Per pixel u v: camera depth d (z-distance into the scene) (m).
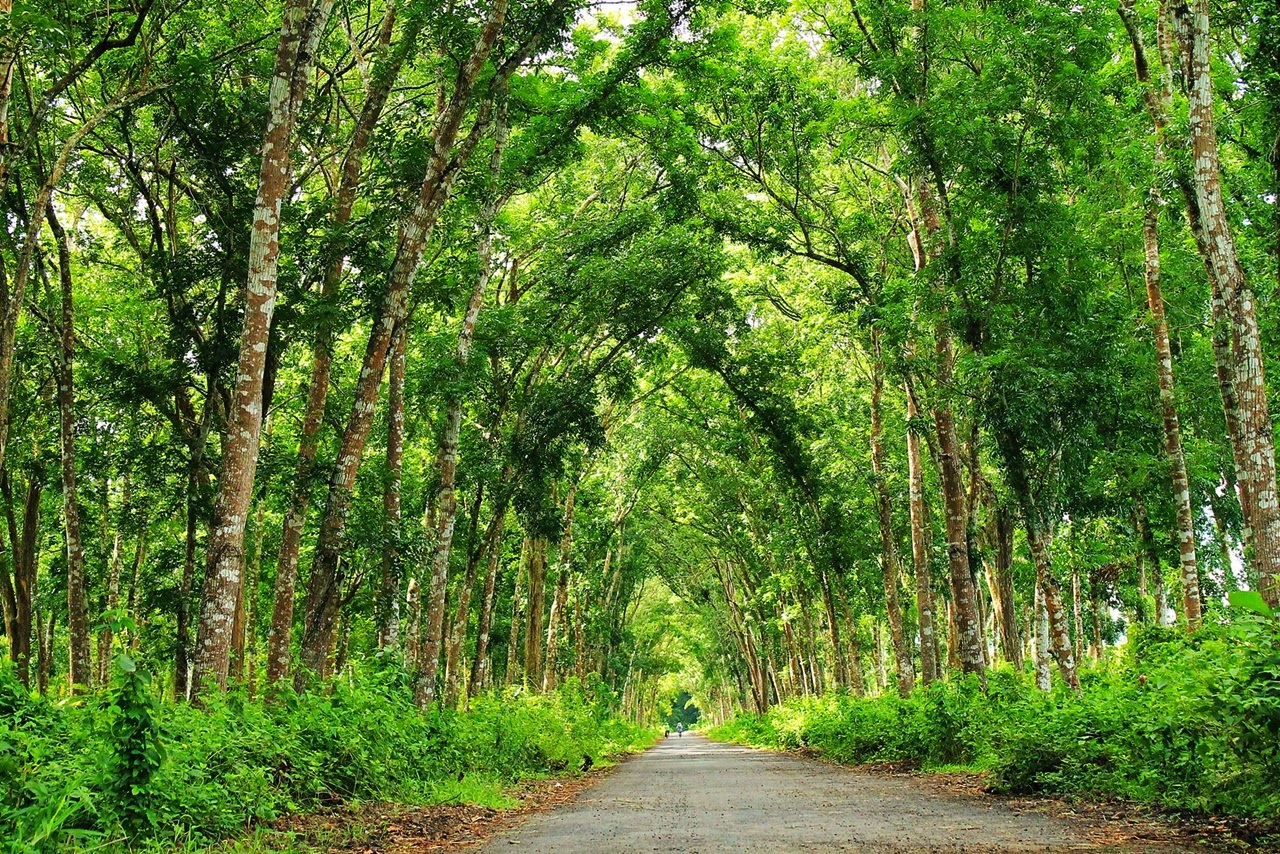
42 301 20.11
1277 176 15.10
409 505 26.19
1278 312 18.44
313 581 13.94
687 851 7.95
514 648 36.09
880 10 17.81
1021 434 16.31
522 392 25.66
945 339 18.47
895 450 32.03
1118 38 18.73
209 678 10.46
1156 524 23.84
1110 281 20.39
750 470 35.50
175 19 16.41
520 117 19.78
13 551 21.77
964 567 19.17
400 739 12.55
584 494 38.56
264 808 8.25
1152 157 15.73
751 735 51.22
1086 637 41.25
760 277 29.30
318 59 18.19
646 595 73.19
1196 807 8.54
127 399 18.80
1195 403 21.30
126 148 18.81
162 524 26.95
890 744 20.62
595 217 26.19
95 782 6.51
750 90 21.48
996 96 15.95
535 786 17.52
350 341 25.44
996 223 16.92
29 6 12.80
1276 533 11.51
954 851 7.39
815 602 42.53
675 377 32.19
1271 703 7.41
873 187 25.47
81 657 18.23
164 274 18.48
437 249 19.72
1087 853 7.05
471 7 14.87
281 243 17.17
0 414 15.06
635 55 18.69
